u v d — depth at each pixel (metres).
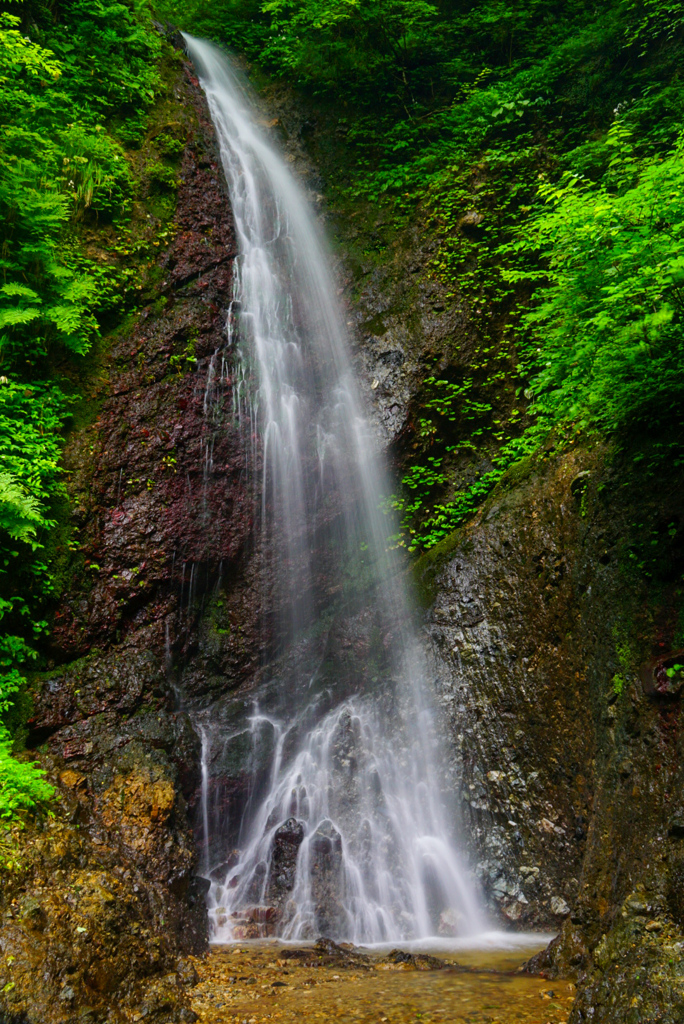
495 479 9.59
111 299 9.38
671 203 5.63
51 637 7.59
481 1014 4.09
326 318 11.38
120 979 4.58
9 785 5.59
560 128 11.38
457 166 11.55
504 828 6.74
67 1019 4.11
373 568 9.62
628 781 5.11
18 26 10.11
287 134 13.50
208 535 8.96
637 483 6.80
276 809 7.96
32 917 4.59
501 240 10.77
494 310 10.48
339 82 13.36
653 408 6.77
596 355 6.59
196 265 10.37
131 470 8.70
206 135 11.84
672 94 10.18
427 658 8.17
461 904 6.59
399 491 10.02
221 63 13.72
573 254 6.48
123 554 8.31
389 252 11.52
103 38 11.33
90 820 6.27
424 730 7.72
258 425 9.83
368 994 4.58
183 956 5.46
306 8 13.13
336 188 12.70
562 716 6.88
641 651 5.75
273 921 6.66
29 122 9.44
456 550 8.66
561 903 6.16
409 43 13.18
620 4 11.40
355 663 8.88
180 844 6.54
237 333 10.25
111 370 9.10
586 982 3.83
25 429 7.95
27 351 8.41
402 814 7.38
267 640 9.12
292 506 9.73
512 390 10.27
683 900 3.65
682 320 5.86
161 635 8.39
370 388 10.45
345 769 7.99
